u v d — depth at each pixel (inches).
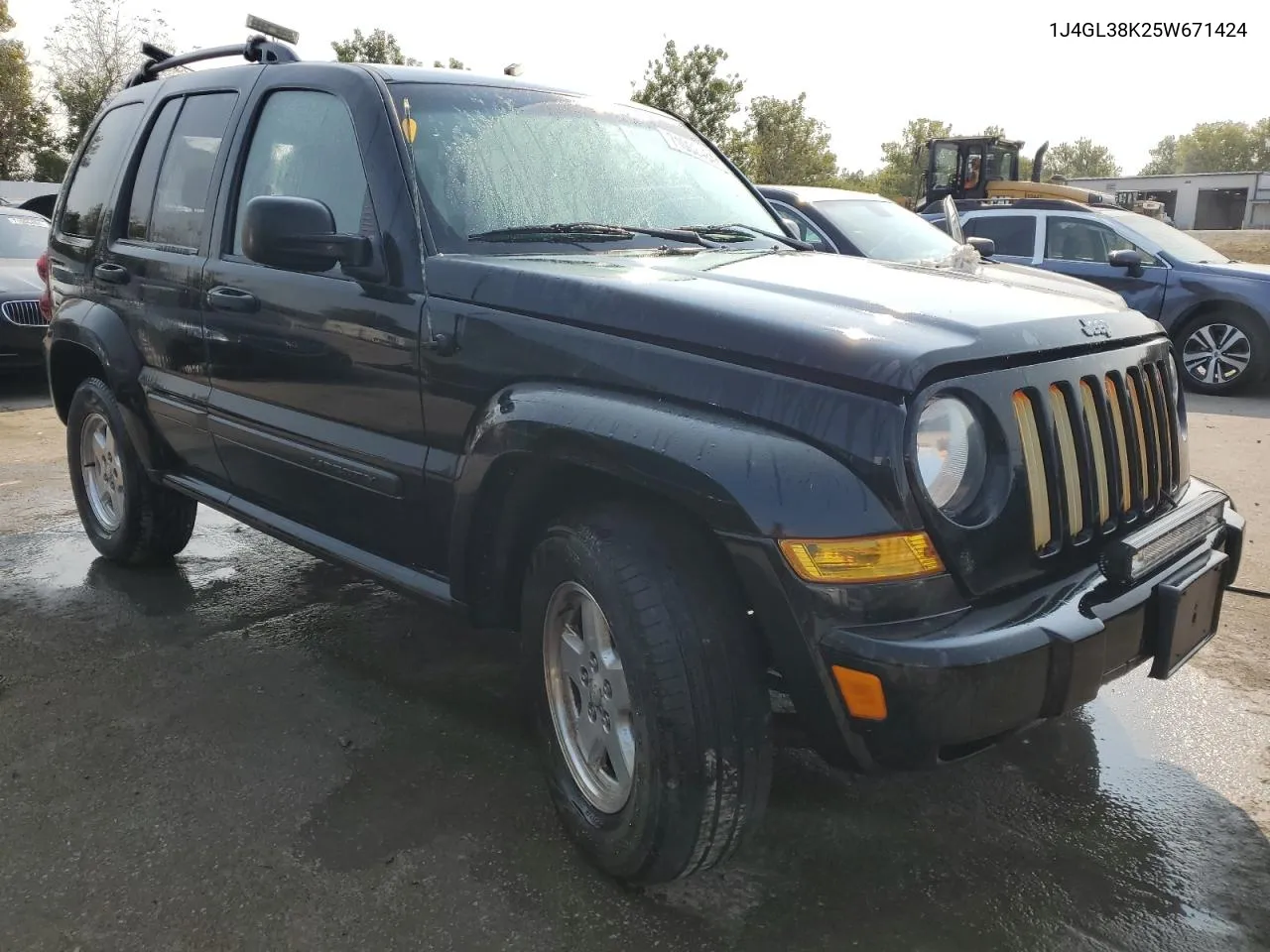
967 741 79.4
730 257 119.4
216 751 121.1
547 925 91.4
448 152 119.8
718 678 84.4
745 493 79.6
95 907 93.5
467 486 101.7
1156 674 93.5
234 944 88.9
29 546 197.6
